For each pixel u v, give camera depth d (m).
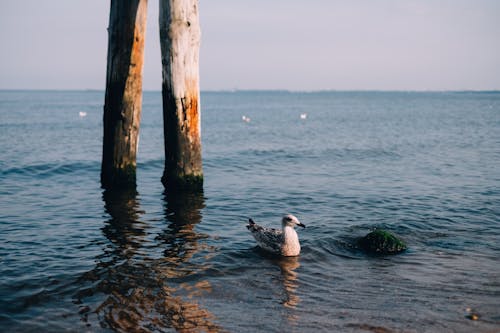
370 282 8.68
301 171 21.80
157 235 11.52
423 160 25.70
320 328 6.92
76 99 198.50
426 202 15.16
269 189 17.33
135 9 14.35
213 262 9.66
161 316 7.27
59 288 8.23
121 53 14.77
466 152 29.31
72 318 7.16
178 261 9.68
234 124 58.31
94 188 16.92
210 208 14.35
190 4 14.12
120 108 15.46
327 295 8.11
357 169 22.50
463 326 6.96
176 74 14.66
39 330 6.79
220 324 7.03
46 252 10.12
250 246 10.78
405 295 8.08
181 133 15.34
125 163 16.05
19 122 55.88
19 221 12.65
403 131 47.47
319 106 140.50
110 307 7.55
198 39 14.61
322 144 34.16
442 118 72.69
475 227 12.26
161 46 14.55
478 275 8.96
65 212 13.65
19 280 8.53
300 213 13.91
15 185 17.61
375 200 15.52
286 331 6.83
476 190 17.08
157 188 17.00
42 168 21.20
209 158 25.78
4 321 7.04
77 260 9.64
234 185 18.02
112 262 9.55
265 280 8.77
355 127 53.84
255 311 7.48
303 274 9.09
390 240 10.48
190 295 8.05
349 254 10.30
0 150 28.16
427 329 6.88
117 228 12.09
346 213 13.85
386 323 7.07
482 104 152.00
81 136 38.88
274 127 53.22
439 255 10.15
